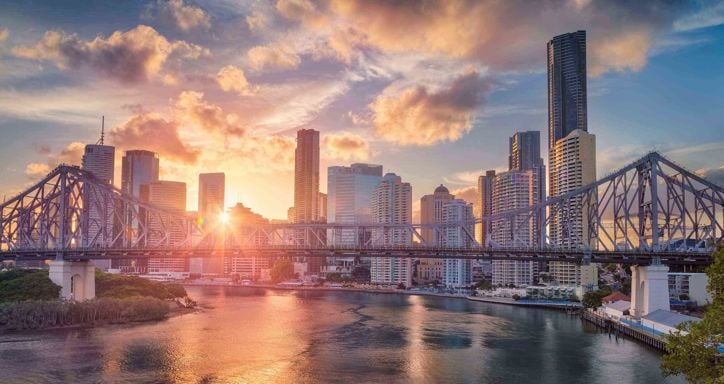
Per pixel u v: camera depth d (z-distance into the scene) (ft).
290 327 613.93
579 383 368.27
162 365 406.82
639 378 379.96
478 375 388.16
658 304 544.21
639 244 572.92
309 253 655.35
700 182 560.20
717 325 216.74
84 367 397.19
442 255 620.90
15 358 423.23
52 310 565.53
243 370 395.55
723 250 222.69
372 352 465.06
